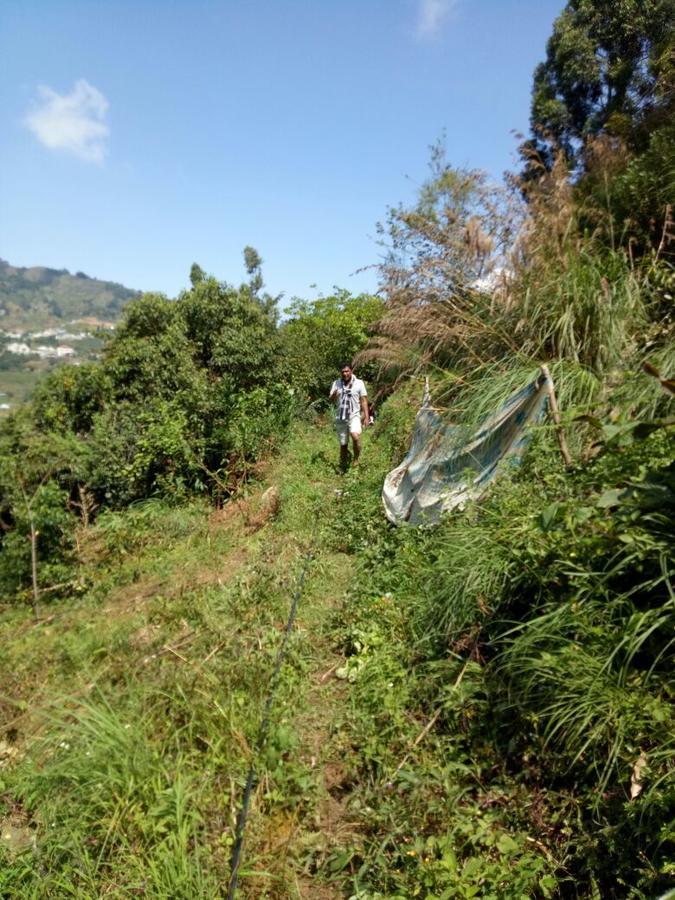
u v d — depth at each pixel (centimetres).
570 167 803
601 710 252
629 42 1334
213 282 1301
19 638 558
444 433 563
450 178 923
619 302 521
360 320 1464
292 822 283
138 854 273
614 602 274
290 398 1182
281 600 489
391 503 630
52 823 296
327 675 393
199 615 483
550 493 370
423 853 248
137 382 1127
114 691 393
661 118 777
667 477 273
